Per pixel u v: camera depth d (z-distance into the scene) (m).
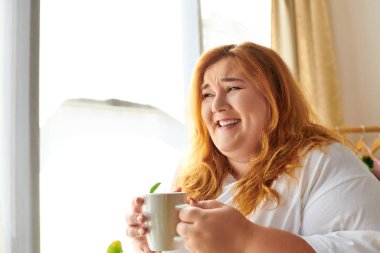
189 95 1.20
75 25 1.46
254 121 1.02
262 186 0.96
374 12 2.31
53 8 1.40
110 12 1.56
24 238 1.19
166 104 1.71
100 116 1.50
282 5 2.12
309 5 2.22
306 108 1.13
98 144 1.49
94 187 1.46
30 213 1.19
